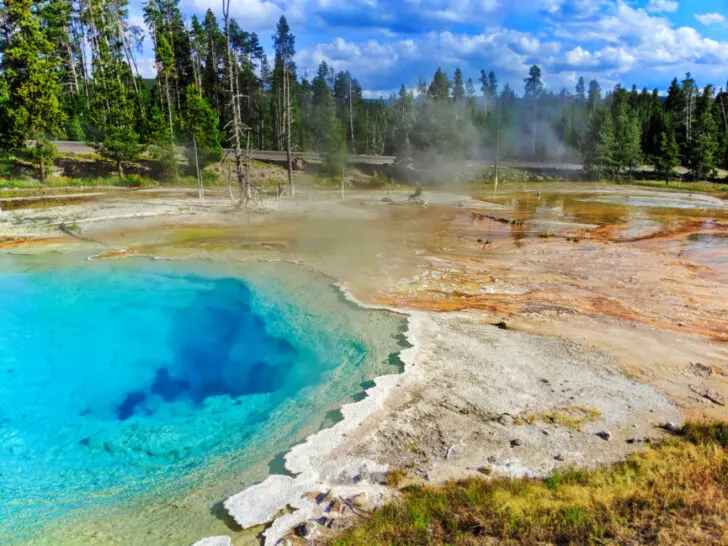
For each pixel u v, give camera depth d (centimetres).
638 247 2267
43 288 1638
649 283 1684
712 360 1112
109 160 4281
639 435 826
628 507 616
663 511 602
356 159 5669
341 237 2370
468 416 887
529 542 561
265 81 6359
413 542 573
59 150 4303
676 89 6875
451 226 2762
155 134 4303
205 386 1099
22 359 1223
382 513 636
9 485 780
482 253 2120
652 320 1347
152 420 973
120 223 2569
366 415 889
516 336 1230
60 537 645
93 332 1360
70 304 1523
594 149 5628
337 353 1164
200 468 798
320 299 1495
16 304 1516
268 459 804
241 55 6112
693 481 672
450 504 644
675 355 1134
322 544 595
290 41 5075
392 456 779
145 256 1967
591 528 577
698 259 2031
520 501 639
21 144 3609
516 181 5528
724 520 576
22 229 2381
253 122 6188
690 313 1398
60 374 1158
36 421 979
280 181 4681
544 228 2744
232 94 2973
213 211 2973
